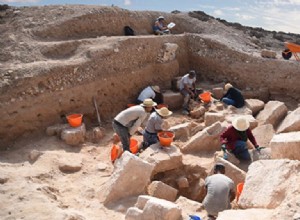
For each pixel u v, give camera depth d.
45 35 10.12
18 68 7.95
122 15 12.10
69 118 7.83
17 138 7.45
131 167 5.51
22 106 7.53
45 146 7.29
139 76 10.02
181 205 5.48
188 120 9.04
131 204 5.40
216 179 5.28
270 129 7.70
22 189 5.03
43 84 7.96
